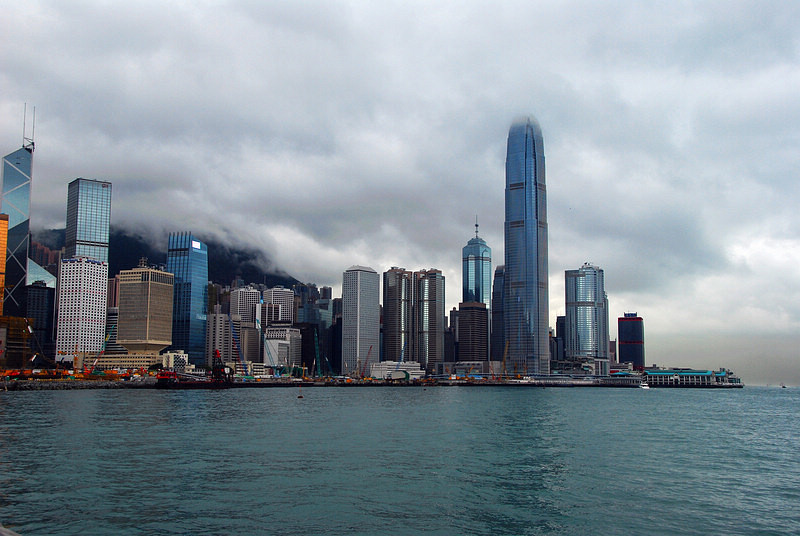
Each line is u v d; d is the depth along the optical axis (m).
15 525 66.62
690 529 68.62
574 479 94.19
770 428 185.00
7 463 101.25
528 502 79.31
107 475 92.25
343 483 88.81
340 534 64.94
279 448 123.25
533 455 118.12
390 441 137.38
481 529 67.62
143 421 176.75
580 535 66.12
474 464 106.62
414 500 79.44
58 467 98.12
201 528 66.25
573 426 182.25
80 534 63.97
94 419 180.62
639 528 68.69
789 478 97.50
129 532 64.69
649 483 92.06
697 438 152.38
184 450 118.56
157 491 82.25
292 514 72.00
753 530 68.44
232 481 89.06
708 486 90.44
